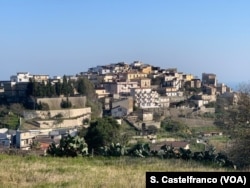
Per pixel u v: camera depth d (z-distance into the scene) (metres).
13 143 81.69
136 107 133.50
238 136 28.56
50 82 133.62
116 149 29.89
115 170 20.25
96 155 29.78
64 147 28.62
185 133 101.00
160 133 101.81
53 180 16.06
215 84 186.88
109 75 184.62
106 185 14.89
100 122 48.88
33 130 97.12
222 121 32.88
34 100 120.00
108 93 155.38
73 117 115.62
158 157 29.23
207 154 28.91
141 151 29.72
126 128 104.88
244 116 30.28
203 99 144.12
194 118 117.81
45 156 27.52
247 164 27.77
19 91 129.50
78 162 24.39
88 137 46.88
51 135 87.88
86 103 128.75
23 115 112.81
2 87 133.38
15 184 15.07
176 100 151.12
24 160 23.50
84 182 15.58
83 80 141.12
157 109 131.88
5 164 20.81
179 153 29.70
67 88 129.25
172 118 119.69
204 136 90.94
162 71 197.50
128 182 15.54
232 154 28.11
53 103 121.75
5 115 111.38
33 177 16.61
